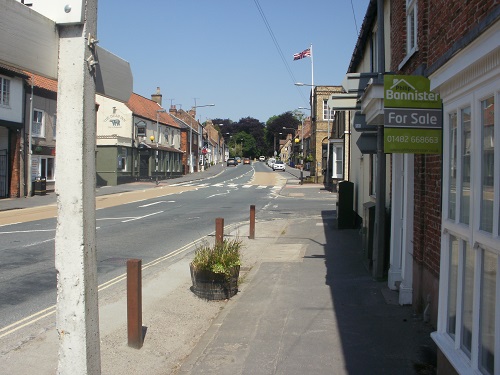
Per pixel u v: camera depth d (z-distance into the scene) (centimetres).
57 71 319
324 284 859
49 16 313
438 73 452
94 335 336
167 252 1237
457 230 412
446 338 438
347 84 932
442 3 504
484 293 361
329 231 1582
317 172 4847
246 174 6812
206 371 500
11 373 507
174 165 6019
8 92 2720
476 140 369
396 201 809
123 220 1905
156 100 6412
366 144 995
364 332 602
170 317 703
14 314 709
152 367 529
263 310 712
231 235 1520
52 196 2989
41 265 1034
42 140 3111
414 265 670
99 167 4325
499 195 326
